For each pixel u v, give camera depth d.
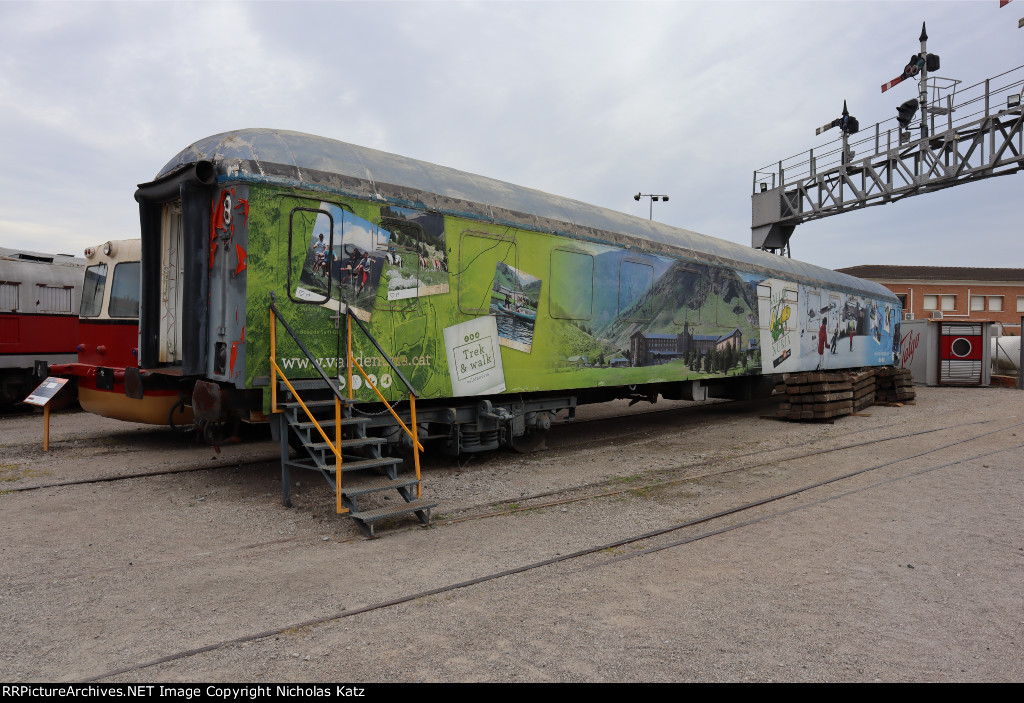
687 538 5.11
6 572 4.23
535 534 5.20
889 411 14.50
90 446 8.90
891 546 4.95
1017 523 5.57
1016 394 19.03
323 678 2.93
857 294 16.73
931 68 16.08
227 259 5.84
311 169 6.18
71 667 3.02
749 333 12.45
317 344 6.15
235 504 5.97
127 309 8.38
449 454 8.17
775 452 9.13
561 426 11.98
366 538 5.03
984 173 14.81
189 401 7.91
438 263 7.20
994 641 3.39
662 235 10.66
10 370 11.90
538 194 8.81
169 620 3.54
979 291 40.50
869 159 17.12
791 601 3.89
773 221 20.17
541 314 8.40
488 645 3.28
